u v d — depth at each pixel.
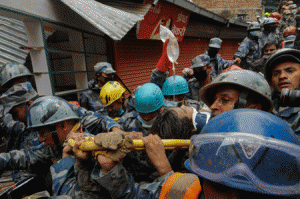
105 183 0.78
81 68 3.99
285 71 1.28
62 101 1.29
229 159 0.47
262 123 0.51
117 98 2.21
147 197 0.76
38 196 0.90
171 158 1.12
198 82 3.07
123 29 2.90
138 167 1.18
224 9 18.39
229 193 0.47
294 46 3.78
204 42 9.87
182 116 1.02
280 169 0.44
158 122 1.08
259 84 0.91
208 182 0.52
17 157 1.27
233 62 4.49
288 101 1.01
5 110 1.74
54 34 4.18
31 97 1.87
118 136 0.76
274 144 0.46
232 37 12.05
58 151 1.34
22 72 1.90
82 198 0.90
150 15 4.89
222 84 0.96
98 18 2.83
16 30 4.41
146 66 6.25
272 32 4.68
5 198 1.24
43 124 1.18
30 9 2.58
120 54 4.96
